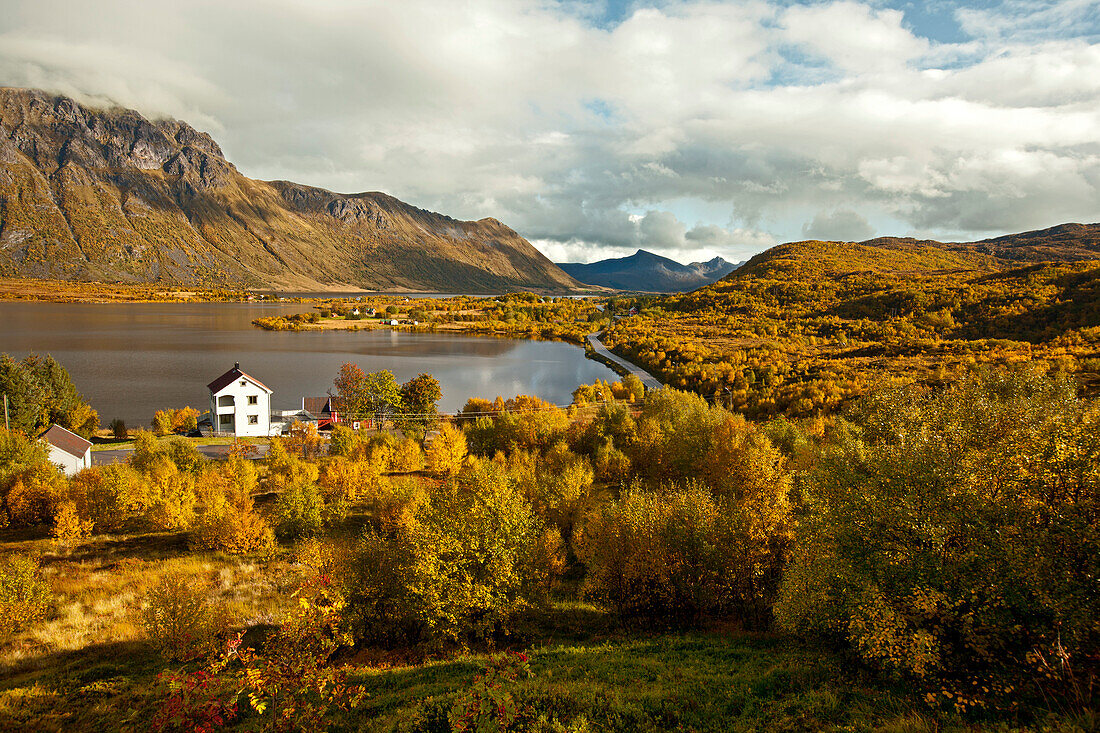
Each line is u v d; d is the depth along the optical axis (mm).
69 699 16547
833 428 51469
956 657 13070
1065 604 11602
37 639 21312
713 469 38438
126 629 22391
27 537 34438
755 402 87188
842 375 88375
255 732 12836
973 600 12656
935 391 27156
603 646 20031
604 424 60250
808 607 16047
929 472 14664
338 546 25109
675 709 13914
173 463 43000
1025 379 25938
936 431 19281
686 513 23953
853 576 14719
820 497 18031
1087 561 12211
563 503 35156
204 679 11359
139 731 14664
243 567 30109
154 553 32312
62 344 162875
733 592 22281
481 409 80188
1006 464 14797
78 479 38156
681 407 63312
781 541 23109
